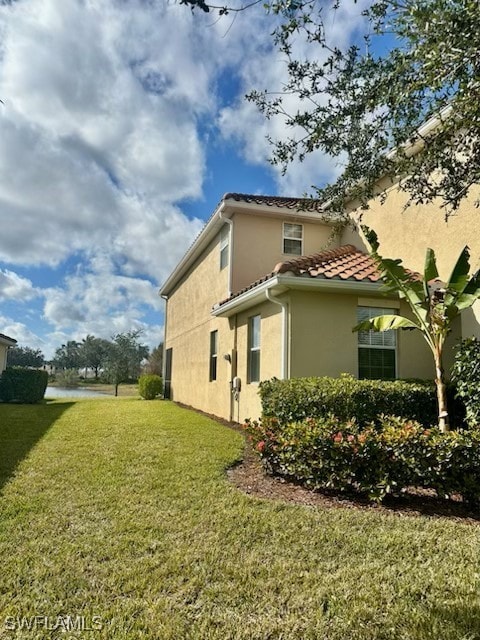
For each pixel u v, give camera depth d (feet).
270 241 43.14
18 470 20.83
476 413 22.24
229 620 9.64
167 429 32.86
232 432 32.09
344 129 13.76
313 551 13.03
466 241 29.43
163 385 73.67
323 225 44.96
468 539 14.05
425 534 14.35
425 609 10.14
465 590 10.97
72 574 11.43
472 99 11.57
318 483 18.38
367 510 16.67
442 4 10.34
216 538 13.71
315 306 30.30
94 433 30.89
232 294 40.98
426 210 33.24
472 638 9.12
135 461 22.75
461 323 30.35
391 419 20.53
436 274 24.67
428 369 31.76
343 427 19.30
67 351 219.00
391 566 12.17
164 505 16.52
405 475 17.57
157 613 9.84
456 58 10.48
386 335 31.71
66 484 18.86
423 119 13.19
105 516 15.38
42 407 49.96
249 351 36.86
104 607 10.04
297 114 14.26
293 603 10.33
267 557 12.57
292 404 23.86
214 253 48.19
